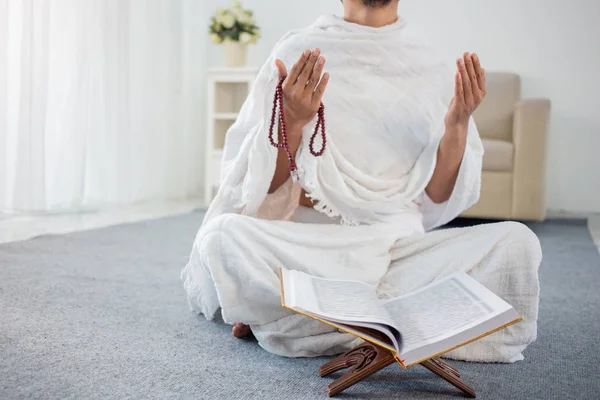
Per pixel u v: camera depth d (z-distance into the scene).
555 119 3.99
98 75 3.43
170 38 4.08
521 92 4.02
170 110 4.14
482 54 4.05
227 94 4.05
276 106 1.18
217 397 0.99
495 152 3.20
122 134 3.59
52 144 3.16
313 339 1.19
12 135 2.96
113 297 1.61
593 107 3.94
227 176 1.31
